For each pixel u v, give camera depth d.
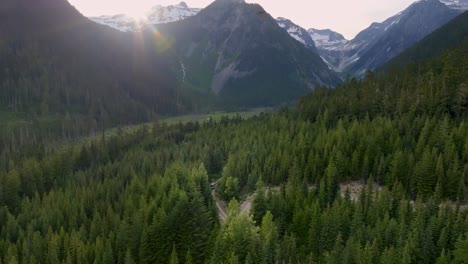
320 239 78.44
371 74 184.12
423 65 176.25
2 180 125.50
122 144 191.75
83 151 172.12
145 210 93.19
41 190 135.88
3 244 89.50
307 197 96.19
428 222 76.25
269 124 162.62
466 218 73.38
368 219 82.38
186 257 76.25
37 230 96.50
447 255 66.06
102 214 104.19
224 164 144.50
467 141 99.62
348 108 147.00
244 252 73.12
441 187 92.44
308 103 169.88
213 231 84.38
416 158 103.25
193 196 95.19
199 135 187.12
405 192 94.31
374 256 66.75
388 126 117.44
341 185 107.00
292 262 71.44
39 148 192.88
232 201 90.06
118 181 126.81
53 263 80.12
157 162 144.25
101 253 81.19
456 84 128.75
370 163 109.00
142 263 80.12
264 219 78.50
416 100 132.00
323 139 120.81
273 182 116.38
